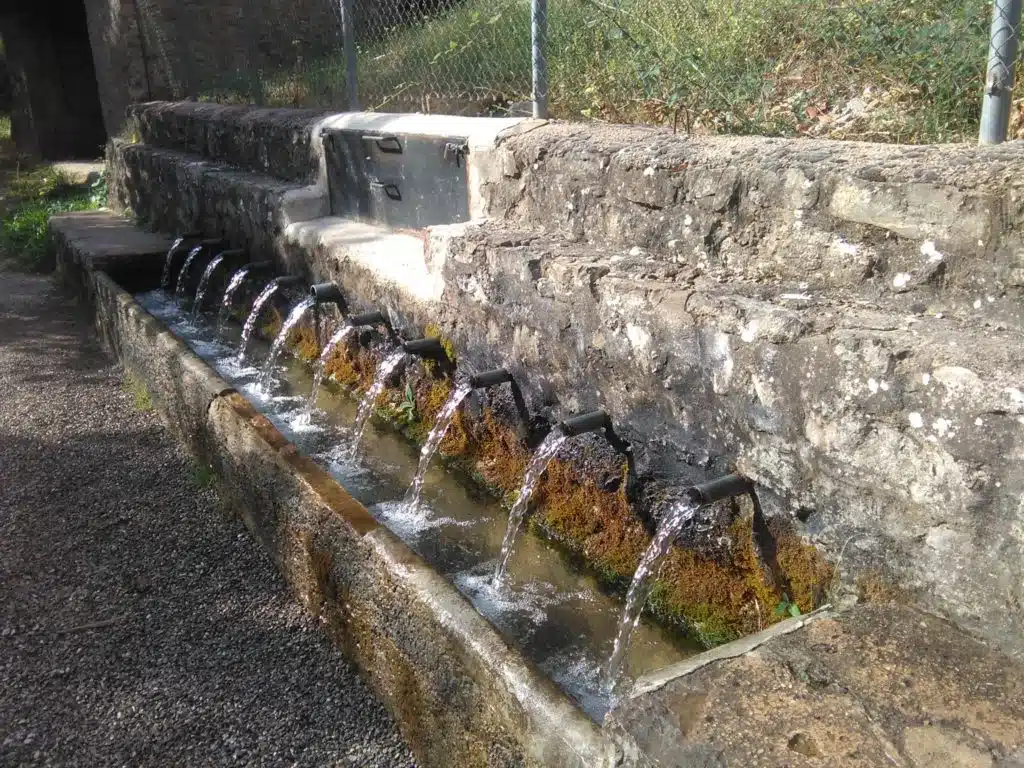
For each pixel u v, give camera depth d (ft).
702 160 9.51
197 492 13.38
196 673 9.46
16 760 8.35
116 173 30.99
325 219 18.24
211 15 29.60
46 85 44.93
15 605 10.75
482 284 11.70
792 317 7.65
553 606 9.78
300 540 10.23
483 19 18.15
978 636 6.45
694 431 8.87
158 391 15.80
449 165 14.19
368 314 14.43
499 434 12.18
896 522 6.97
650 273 9.52
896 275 7.79
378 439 14.08
